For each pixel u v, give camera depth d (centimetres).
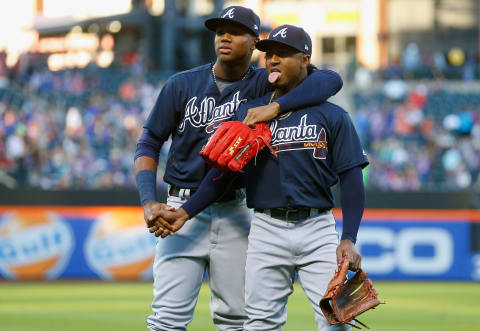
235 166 1580
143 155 1750
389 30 10456
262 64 7100
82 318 3288
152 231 1647
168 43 8500
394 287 4969
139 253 5256
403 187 6806
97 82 8056
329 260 1606
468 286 5041
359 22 10619
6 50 8125
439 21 10269
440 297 4353
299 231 1620
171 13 8544
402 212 5341
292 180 1616
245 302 1670
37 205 5212
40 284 5047
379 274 5325
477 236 5347
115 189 5266
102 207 5253
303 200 1608
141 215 5272
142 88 7862
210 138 1614
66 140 6750
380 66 9394
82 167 6525
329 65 8856
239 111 1695
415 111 7850
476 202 5359
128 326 3036
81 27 8906
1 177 6319
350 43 10644
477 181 7069
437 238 5338
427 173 7106
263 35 4275
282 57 1630
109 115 7275
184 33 8556
